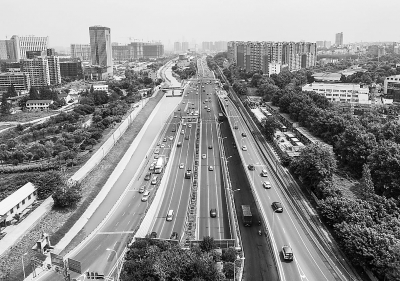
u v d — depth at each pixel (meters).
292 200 157.00
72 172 197.38
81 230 151.50
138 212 164.25
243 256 120.88
